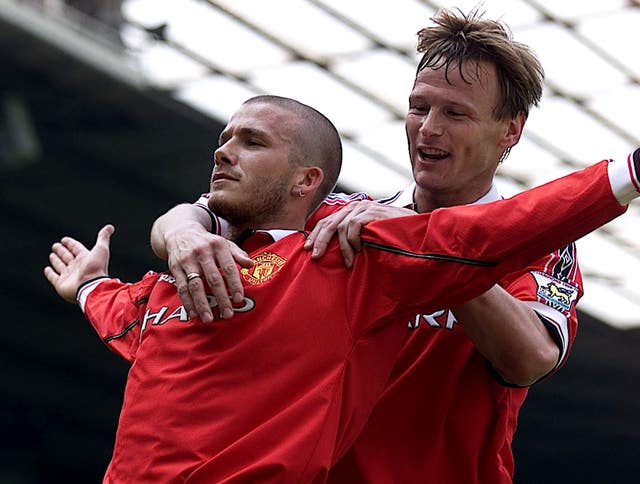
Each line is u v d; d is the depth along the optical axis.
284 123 10.42
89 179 50.53
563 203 8.90
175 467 9.16
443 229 9.23
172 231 9.88
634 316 63.97
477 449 10.48
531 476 87.81
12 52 41.84
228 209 10.26
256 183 10.25
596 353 69.88
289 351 9.33
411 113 11.14
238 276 9.45
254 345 9.34
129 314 11.23
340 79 42.25
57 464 76.06
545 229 8.95
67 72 43.00
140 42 42.62
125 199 52.19
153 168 49.78
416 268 9.24
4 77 43.47
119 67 43.09
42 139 47.41
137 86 43.88
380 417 10.38
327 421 9.15
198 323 9.57
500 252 9.03
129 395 9.73
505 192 49.72
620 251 55.88
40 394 70.69
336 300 9.48
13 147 46.06
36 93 44.66
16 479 74.44
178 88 44.41
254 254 9.91
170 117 46.06
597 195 8.84
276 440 9.08
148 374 9.66
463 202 11.24
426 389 10.49
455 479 10.45
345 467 10.24
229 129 10.49
